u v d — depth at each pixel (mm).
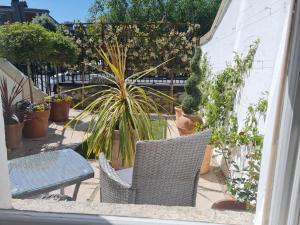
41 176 1629
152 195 1562
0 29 3549
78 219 859
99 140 2410
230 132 2650
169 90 6223
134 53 6035
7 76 4203
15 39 3533
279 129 698
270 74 1901
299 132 665
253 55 2336
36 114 3924
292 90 655
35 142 3836
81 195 2303
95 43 5953
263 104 1961
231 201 1758
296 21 635
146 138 2328
